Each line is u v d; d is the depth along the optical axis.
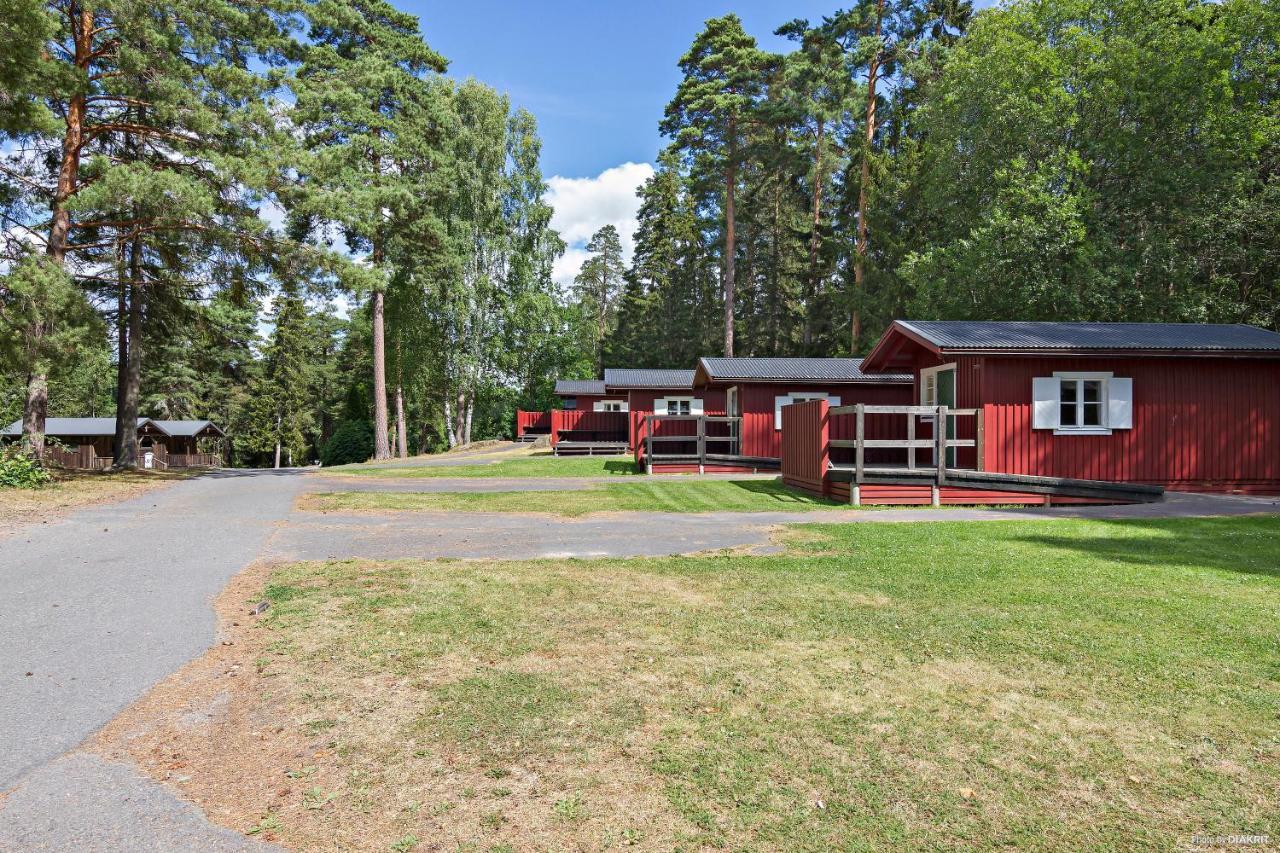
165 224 15.51
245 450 54.97
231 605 5.25
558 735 3.10
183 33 16.53
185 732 3.21
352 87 25.03
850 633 4.45
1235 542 7.43
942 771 2.78
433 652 4.14
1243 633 4.36
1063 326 14.04
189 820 2.52
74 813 2.55
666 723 3.21
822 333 39.84
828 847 2.32
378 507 11.42
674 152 34.06
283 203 16.80
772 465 17.88
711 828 2.43
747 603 5.18
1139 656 3.99
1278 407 13.15
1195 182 20.78
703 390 23.52
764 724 3.19
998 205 22.77
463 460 24.62
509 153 36.59
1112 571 6.09
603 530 8.91
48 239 15.34
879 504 11.45
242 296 19.48
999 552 6.98
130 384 19.95
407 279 32.03
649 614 4.90
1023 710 3.32
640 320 58.25
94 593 5.61
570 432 29.22
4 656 4.18
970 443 12.10
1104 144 21.97
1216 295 22.30
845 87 29.81
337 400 59.91
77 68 14.54
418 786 2.72
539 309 36.25
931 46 29.42
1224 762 2.84
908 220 30.72
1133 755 2.90
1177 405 12.94
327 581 5.94
